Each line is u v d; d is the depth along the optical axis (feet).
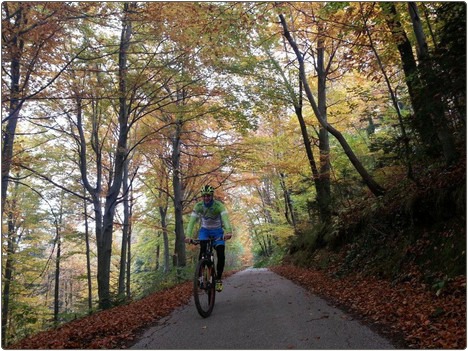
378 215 30.50
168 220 87.92
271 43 42.04
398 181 31.55
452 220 20.75
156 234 94.07
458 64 18.17
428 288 18.48
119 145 38.73
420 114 22.61
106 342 14.97
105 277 37.42
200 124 59.00
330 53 47.93
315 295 24.72
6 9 24.62
